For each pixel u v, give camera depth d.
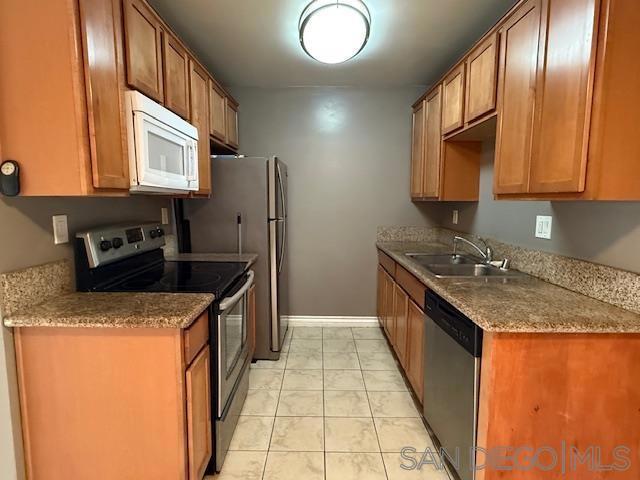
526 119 1.48
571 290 1.63
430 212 3.45
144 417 1.32
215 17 2.08
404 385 2.46
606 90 1.14
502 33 1.68
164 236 2.40
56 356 1.30
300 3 1.94
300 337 3.29
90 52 1.18
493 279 1.86
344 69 2.89
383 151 3.39
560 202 1.71
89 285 1.60
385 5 1.95
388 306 2.97
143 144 1.40
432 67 2.84
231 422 1.86
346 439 1.91
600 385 1.28
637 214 1.31
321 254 3.50
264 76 3.05
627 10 1.11
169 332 1.29
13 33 1.14
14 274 1.29
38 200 1.41
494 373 1.27
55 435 1.33
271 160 2.67
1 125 1.17
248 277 2.21
